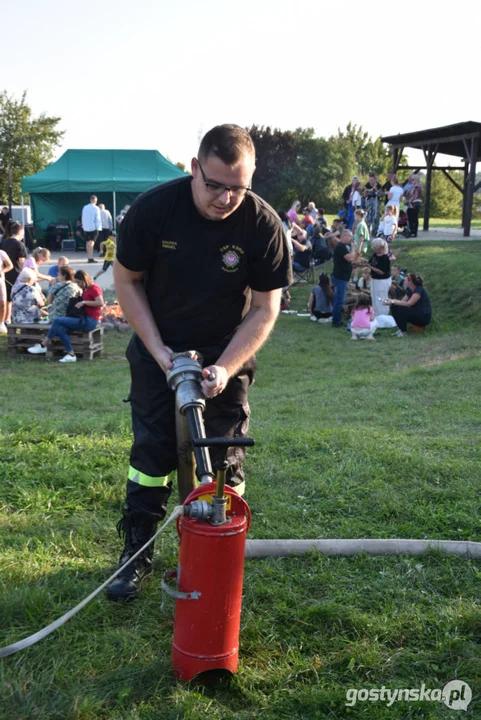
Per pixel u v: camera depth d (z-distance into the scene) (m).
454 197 61.44
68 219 34.00
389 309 17.00
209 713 2.66
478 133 24.78
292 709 2.71
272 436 6.16
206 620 2.75
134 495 3.43
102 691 2.75
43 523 4.25
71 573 3.64
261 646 3.07
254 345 3.24
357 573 3.70
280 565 3.77
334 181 58.75
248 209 3.11
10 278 16.12
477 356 12.15
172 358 3.08
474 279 17.92
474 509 4.51
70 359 13.34
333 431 6.39
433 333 15.76
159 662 2.89
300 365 13.17
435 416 7.53
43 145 47.47
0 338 15.11
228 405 3.40
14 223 16.19
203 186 2.90
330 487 4.84
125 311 3.28
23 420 6.66
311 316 18.12
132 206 3.14
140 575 3.45
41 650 2.98
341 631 3.18
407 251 22.14
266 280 3.24
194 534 2.71
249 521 2.84
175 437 3.37
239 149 2.83
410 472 5.16
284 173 58.38
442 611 3.29
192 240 3.12
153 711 2.65
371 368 12.61
